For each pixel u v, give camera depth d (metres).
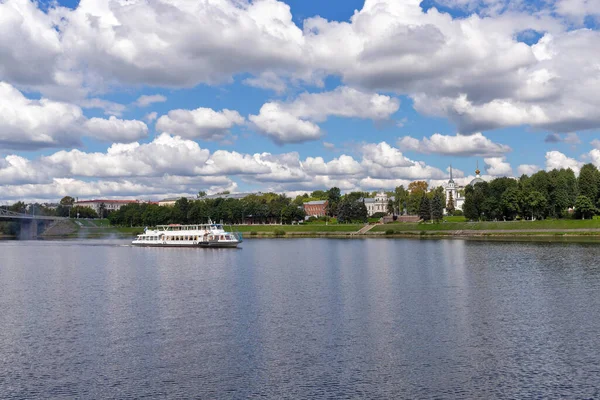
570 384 39.94
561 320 59.16
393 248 168.88
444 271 101.94
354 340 51.72
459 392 38.72
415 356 46.69
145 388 40.41
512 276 93.06
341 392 38.97
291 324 58.41
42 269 118.75
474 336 52.84
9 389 40.62
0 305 71.88
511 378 41.28
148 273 107.31
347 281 90.44
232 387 40.22
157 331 56.44
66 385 41.28
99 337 54.47
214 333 55.12
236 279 95.31
